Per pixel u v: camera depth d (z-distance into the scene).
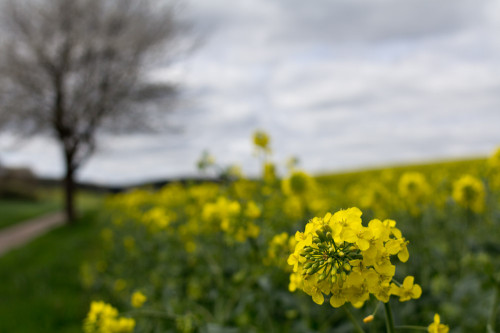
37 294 6.64
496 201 5.34
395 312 3.23
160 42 18.78
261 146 4.35
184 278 5.11
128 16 18.89
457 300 3.42
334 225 1.29
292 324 3.40
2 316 5.73
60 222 18.17
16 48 17.17
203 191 4.83
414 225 5.13
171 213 5.62
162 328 3.53
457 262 4.50
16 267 8.96
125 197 10.20
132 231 8.77
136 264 6.30
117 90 18.19
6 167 33.41
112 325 2.75
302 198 4.23
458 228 5.22
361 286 1.27
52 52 17.58
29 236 14.77
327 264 1.26
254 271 3.10
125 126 18.50
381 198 5.24
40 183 38.84
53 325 5.25
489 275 2.48
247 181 4.18
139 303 2.84
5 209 24.16
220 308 3.61
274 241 2.57
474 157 29.81
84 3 18.16
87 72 18.17
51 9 17.80
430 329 1.40
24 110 16.98
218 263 4.11
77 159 18.22
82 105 17.97
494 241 4.65
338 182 14.02
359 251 1.28
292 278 1.74
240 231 2.92
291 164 4.74
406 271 4.07
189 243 4.62
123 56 18.39
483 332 3.21
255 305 3.60
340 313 3.16
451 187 5.76
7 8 17.28
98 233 12.22
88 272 6.49
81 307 5.73
